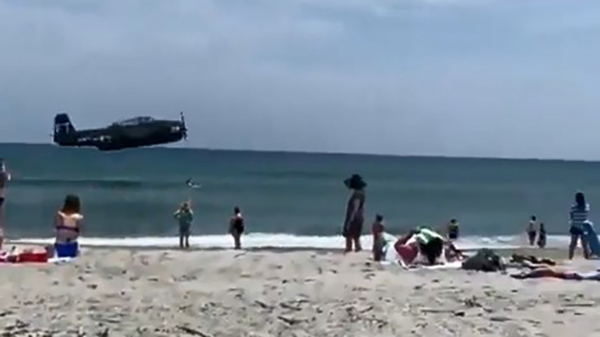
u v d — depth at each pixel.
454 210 69.19
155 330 8.96
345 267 15.44
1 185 18.23
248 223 52.72
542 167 198.88
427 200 80.62
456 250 18.16
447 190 97.69
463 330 9.41
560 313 10.60
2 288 11.30
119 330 8.91
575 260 20.56
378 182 111.56
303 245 32.25
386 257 17.05
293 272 14.35
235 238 28.34
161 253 17.62
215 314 9.88
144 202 66.19
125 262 15.09
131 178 95.44
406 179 121.19
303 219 56.59
